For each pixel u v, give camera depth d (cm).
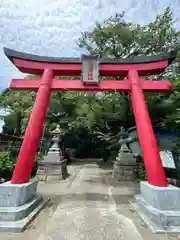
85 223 310
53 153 736
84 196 489
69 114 1287
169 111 805
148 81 468
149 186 353
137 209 371
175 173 683
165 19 854
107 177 812
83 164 1420
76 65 481
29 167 380
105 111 1127
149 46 879
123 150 771
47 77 457
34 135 396
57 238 256
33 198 382
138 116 421
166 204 318
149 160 375
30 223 307
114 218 334
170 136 820
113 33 870
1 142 818
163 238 260
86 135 2100
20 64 459
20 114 1446
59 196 488
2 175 536
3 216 300
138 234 271
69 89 468
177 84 450
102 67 482
